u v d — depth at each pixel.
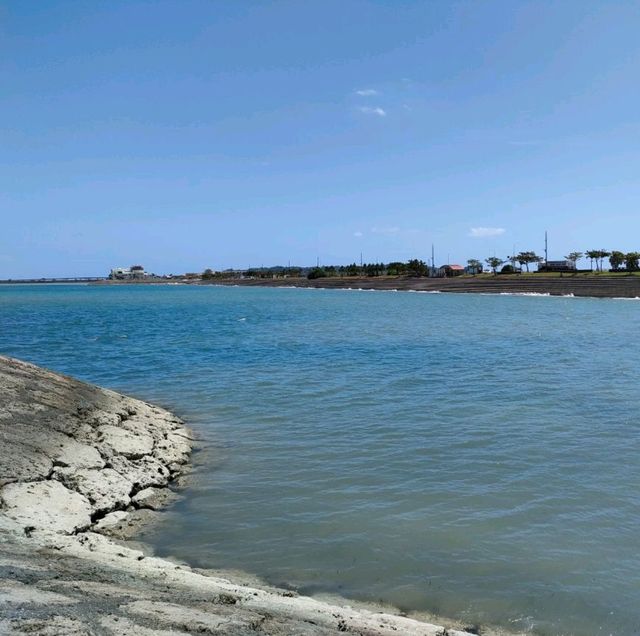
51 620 5.42
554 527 10.48
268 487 12.92
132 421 17.55
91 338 47.25
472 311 80.19
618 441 15.72
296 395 22.88
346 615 7.55
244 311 85.00
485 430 17.02
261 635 6.17
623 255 149.38
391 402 21.16
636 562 9.23
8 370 18.48
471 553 9.59
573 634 7.50
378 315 73.00
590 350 36.69
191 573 8.77
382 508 11.48
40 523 10.11
